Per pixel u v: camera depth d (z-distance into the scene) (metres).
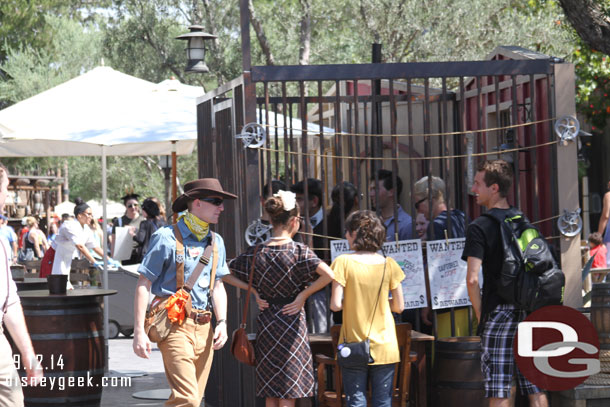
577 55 16.22
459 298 6.44
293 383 5.66
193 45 13.96
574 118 6.52
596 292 6.00
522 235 5.32
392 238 6.96
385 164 10.27
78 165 27.77
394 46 18.62
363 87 10.95
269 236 6.21
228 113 6.93
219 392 7.34
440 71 6.45
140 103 10.02
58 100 9.84
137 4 22.00
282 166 15.32
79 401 7.19
